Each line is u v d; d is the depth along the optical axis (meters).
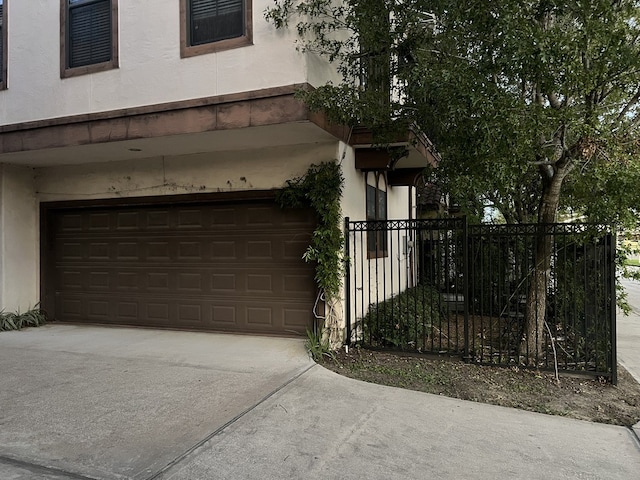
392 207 10.95
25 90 7.30
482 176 5.29
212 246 7.87
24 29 7.35
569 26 4.94
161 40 6.37
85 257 8.88
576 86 4.60
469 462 3.49
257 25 5.88
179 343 7.04
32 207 9.09
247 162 7.36
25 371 5.66
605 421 4.51
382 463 3.44
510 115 4.42
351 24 5.77
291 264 7.36
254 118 5.81
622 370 6.33
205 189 7.66
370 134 7.11
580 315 6.32
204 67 6.12
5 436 3.84
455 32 5.12
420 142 7.37
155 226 8.29
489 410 4.66
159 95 6.37
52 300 9.12
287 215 7.38
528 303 6.42
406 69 5.68
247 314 7.63
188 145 7.03
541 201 6.64
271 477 3.21
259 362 5.95
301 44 5.67
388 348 6.69
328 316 6.81
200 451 3.56
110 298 8.65
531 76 4.53
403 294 9.80
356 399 4.79
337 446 3.70
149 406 4.47
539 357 6.29
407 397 4.92
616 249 6.23
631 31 4.59
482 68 4.67
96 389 4.97
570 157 5.70
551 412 4.70
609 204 5.05
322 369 5.75
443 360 6.34
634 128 5.70
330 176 6.75
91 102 6.82
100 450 3.58
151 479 3.16
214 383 5.13
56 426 4.03
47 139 7.13
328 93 5.49
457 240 6.77
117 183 8.34
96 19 6.90
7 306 8.59
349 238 7.16
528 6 4.66
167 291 8.20
